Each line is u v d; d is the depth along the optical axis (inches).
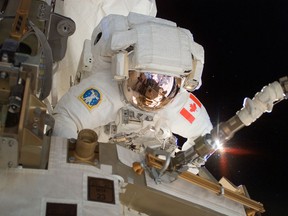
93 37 118.9
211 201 85.9
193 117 120.8
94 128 113.5
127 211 84.5
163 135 117.3
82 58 127.5
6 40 74.7
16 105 67.8
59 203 69.5
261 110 81.0
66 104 109.2
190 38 107.4
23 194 69.2
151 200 82.9
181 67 100.8
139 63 99.2
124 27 108.8
